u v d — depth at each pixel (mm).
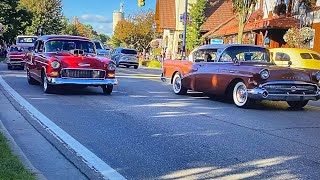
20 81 16109
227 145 6336
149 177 4816
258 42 28547
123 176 4848
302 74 10148
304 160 5566
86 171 5035
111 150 5984
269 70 9914
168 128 7570
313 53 15492
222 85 11039
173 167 5203
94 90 13758
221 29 38500
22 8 47688
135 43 73812
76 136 6828
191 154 5801
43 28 58656
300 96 10031
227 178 4793
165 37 53562
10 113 8883
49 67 11828
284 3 26312
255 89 9906
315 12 22797
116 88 14867
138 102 11102
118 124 7844
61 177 4812
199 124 8023
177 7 49125
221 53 11508
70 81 11875
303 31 22219
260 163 5402
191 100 11977
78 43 13461
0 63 31891
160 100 11719
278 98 9914
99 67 12156
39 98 11258
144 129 7438
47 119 8211
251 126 7926
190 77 12555
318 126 8117
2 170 4508
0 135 6137
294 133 7332
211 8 45875
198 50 12586
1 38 45812
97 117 8555
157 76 22688
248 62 10992
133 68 35312
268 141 6656
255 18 29594
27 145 6250
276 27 24281
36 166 5219
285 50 15445
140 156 5684
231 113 9570
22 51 23766
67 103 10492
